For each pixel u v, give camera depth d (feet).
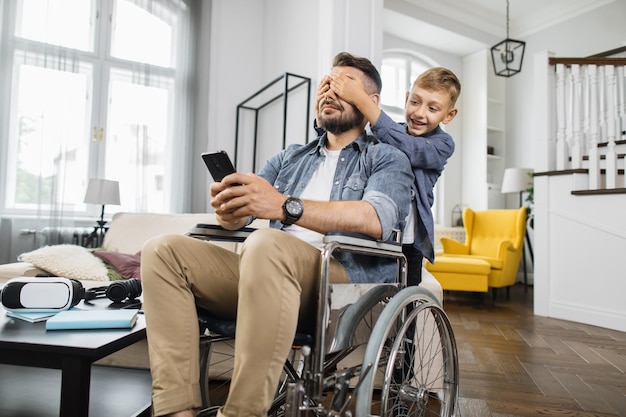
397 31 18.12
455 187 19.58
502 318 11.02
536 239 11.66
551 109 11.80
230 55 13.88
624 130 13.30
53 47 11.66
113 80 12.65
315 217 3.16
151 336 2.99
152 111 12.85
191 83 13.38
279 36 13.05
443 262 13.21
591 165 10.80
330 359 3.26
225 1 13.87
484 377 6.33
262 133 13.93
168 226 8.48
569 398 5.55
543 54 11.76
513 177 17.29
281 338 2.75
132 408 4.07
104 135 12.35
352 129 4.34
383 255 3.44
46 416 3.81
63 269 6.64
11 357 2.92
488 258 13.94
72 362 2.80
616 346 8.30
